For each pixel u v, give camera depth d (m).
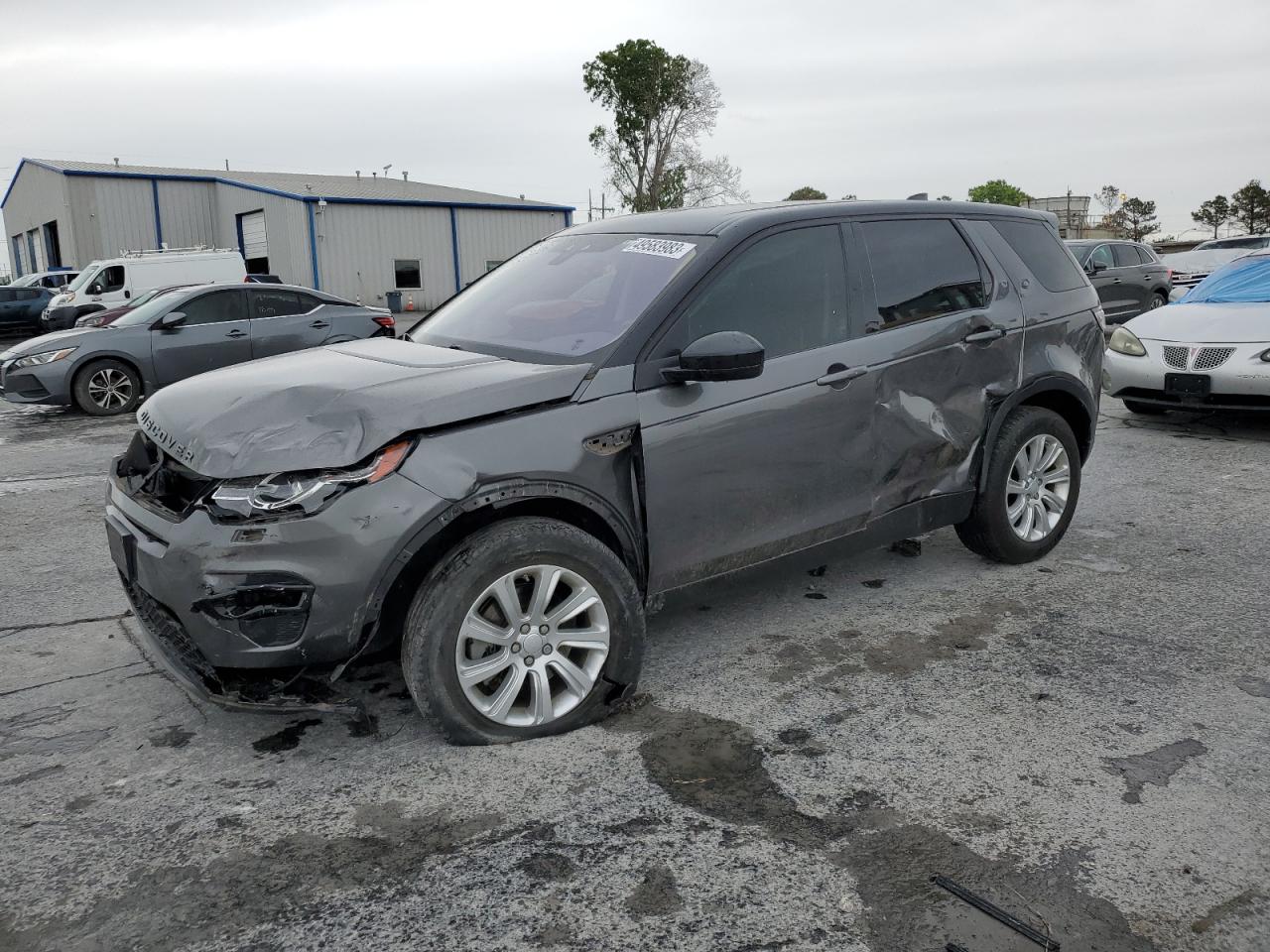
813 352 3.67
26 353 10.76
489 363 3.29
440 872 2.47
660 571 3.37
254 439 2.82
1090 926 2.24
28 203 43.66
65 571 5.10
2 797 2.87
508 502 2.96
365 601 2.79
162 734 3.25
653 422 3.24
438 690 2.93
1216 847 2.53
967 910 2.30
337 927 2.28
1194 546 5.11
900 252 4.09
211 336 11.52
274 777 2.95
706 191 56.38
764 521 3.59
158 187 37.25
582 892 2.38
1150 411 8.85
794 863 2.48
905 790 2.81
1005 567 4.80
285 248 34.72
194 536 2.76
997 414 4.35
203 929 2.28
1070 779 2.86
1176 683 3.50
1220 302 8.27
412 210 35.34
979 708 3.33
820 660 3.74
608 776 2.90
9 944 2.24
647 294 3.46
